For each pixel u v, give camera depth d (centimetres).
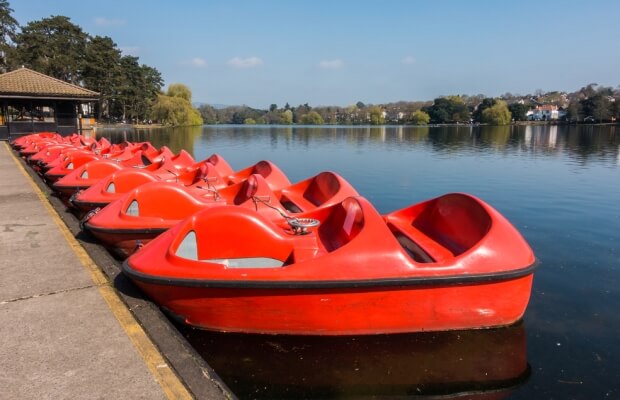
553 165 1830
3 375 255
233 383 325
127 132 4462
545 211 951
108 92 6066
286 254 409
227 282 348
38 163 1078
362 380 332
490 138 4031
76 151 1033
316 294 355
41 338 294
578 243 707
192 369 265
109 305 343
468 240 423
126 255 518
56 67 5509
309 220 452
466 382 336
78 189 748
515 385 336
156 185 532
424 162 1970
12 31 6134
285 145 3111
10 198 741
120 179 662
